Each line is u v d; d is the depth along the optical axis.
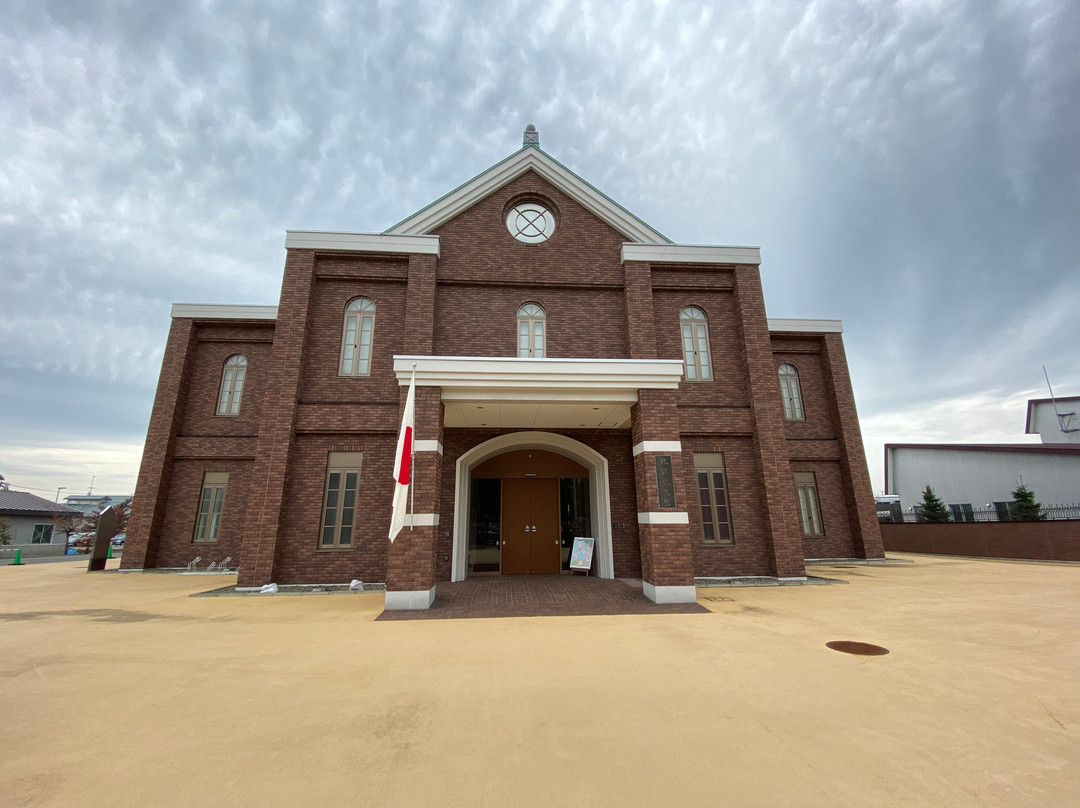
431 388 9.69
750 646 6.16
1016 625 7.21
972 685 4.78
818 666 5.36
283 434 11.41
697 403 12.85
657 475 9.66
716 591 10.56
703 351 13.38
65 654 5.94
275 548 10.90
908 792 3.00
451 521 12.26
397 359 9.66
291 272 12.37
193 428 15.57
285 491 11.30
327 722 4.01
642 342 12.56
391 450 11.78
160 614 8.34
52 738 3.73
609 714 4.14
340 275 12.65
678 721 4.00
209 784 3.11
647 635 6.76
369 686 4.83
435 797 2.97
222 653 5.97
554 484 14.23
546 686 4.81
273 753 3.50
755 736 3.73
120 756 3.46
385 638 6.69
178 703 4.41
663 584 9.20
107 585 12.03
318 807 2.87
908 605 8.84
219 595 10.30
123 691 4.70
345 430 11.70
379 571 11.17
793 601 9.34
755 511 12.40
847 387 17.39
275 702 4.43
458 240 13.21
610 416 11.53
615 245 13.58
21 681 4.99
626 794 2.99
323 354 12.29
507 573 13.59
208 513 15.17
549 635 6.80
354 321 12.70
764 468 12.30
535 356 12.77
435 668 5.37
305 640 6.59
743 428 12.73
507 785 3.09
